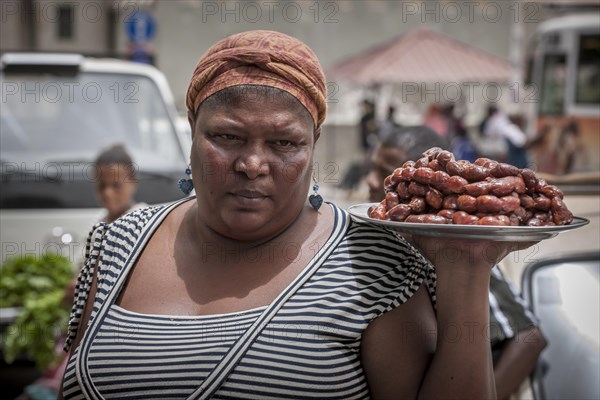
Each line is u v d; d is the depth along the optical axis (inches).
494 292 105.3
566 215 73.7
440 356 76.9
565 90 573.3
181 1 832.3
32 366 193.8
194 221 87.7
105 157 197.9
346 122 837.8
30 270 193.8
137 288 84.7
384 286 78.6
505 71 699.4
